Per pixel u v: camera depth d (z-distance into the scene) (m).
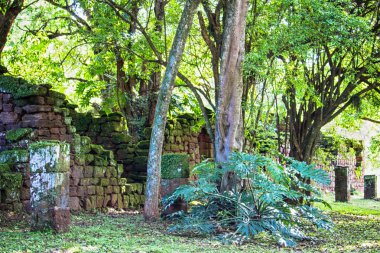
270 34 15.41
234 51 12.94
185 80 15.12
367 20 17.28
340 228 13.58
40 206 10.06
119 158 17.92
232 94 13.02
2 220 11.35
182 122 20.30
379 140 26.55
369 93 20.38
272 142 20.06
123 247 8.95
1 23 13.97
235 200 11.47
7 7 13.98
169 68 12.90
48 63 19.89
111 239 9.82
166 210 13.55
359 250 9.98
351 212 19.00
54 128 14.17
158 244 9.52
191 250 9.03
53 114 14.21
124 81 19.58
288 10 16.11
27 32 19.38
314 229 13.06
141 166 17.80
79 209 14.28
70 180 14.08
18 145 13.77
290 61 17.20
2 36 14.06
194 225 11.15
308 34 15.42
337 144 25.95
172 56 12.86
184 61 17.44
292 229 11.17
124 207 16.02
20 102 14.11
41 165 10.09
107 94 20.12
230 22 12.91
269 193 11.05
